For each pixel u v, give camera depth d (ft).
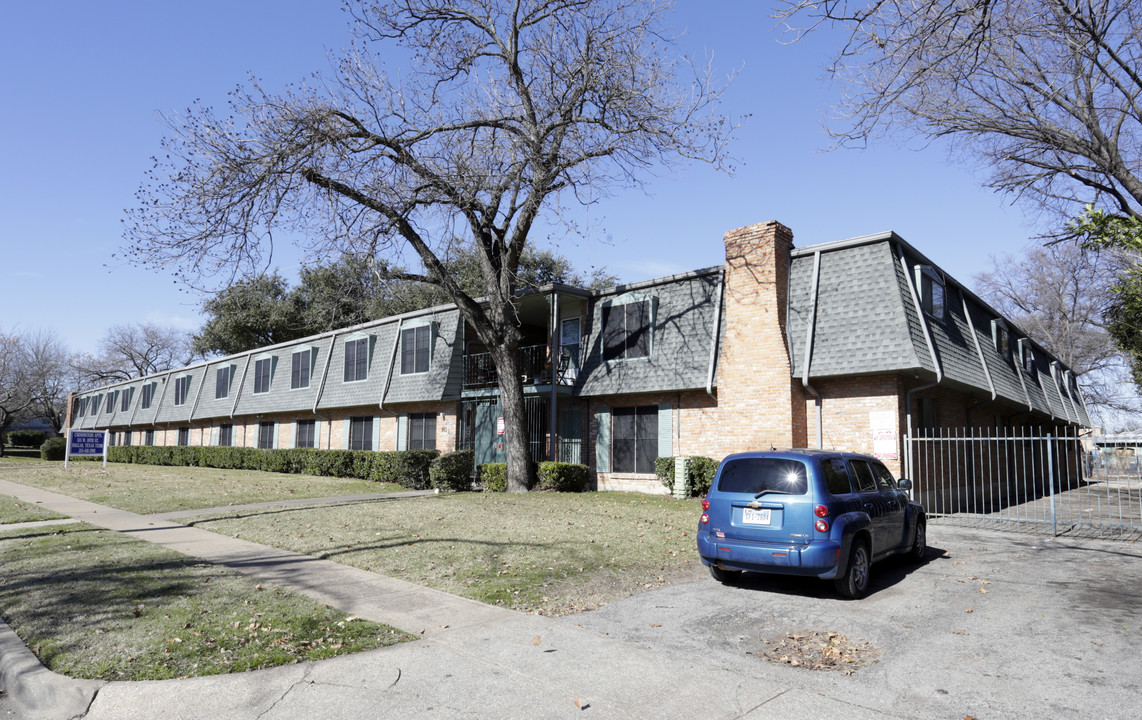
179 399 136.98
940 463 55.62
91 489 64.08
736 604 24.47
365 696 15.49
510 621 21.29
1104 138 35.70
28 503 52.24
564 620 21.94
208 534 37.40
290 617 20.97
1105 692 16.34
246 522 41.22
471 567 28.86
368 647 18.58
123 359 218.18
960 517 49.83
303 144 51.85
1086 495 77.71
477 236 61.87
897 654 19.11
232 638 18.99
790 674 17.38
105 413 175.11
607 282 146.41
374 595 24.23
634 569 29.66
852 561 25.27
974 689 16.48
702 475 54.95
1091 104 35.65
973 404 64.85
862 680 17.01
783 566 24.99
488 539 34.99
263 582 25.79
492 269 62.64
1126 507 62.59
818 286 53.26
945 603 24.86
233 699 15.34
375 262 54.80
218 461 107.96
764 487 26.09
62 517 44.06
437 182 55.57
